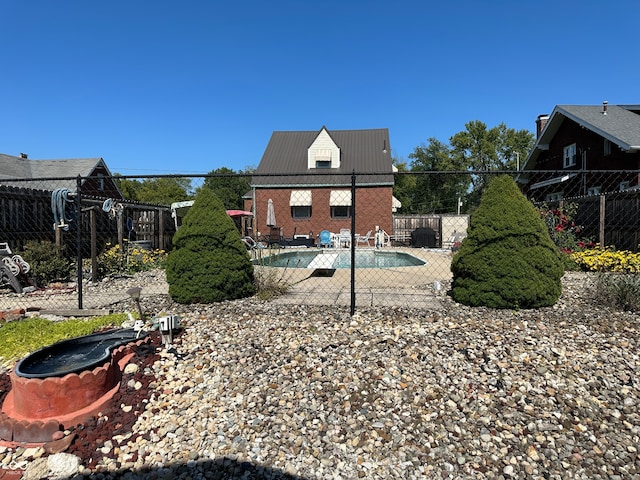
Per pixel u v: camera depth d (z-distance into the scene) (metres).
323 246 19.88
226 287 5.95
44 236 9.94
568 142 19.31
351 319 4.91
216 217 6.12
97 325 4.82
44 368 3.46
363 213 23.61
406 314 5.05
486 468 2.55
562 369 3.62
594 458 2.61
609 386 3.36
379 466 2.58
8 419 2.94
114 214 10.34
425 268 10.39
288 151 26.27
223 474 2.53
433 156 51.00
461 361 3.78
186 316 5.18
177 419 3.10
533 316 4.90
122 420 3.10
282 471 2.54
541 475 2.49
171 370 3.78
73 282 8.83
